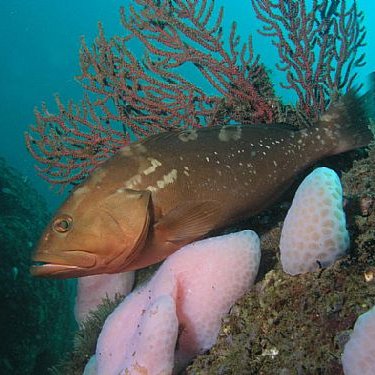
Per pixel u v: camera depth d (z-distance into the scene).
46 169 1.04
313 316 0.46
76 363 0.84
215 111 0.91
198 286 0.53
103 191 0.62
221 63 0.91
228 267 0.53
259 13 0.93
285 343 0.46
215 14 14.07
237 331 0.51
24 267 1.59
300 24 0.91
